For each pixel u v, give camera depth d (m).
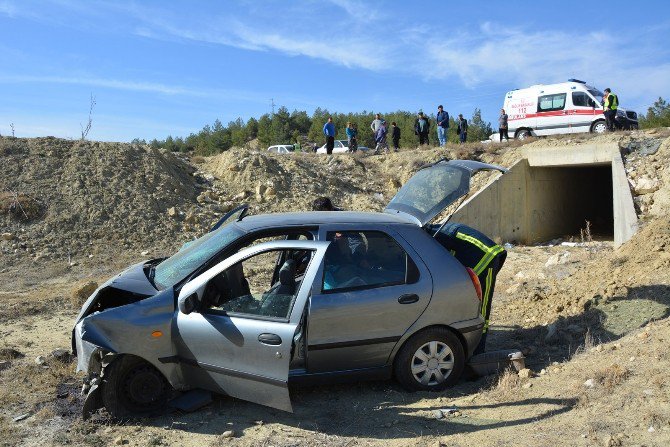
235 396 5.17
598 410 4.71
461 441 4.53
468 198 20.06
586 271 10.15
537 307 8.62
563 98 24.72
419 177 6.84
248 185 21.72
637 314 7.04
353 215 6.07
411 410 5.24
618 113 23.92
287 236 6.11
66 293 11.69
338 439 4.69
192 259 5.64
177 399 5.38
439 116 25.75
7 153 19.53
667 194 16.08
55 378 6.16
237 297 5.30
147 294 5.36
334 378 5.41
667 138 18.27
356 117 67.88
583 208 24.22
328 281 5.36
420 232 5.90
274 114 70.62
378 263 5.59
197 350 5.17
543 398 5.19
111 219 17.69
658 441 4.06
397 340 5.52
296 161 24.25
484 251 6.35
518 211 20.66
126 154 20.78
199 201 20.20
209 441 4.73
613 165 17.77
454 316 5.72
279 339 4.90
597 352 6.07
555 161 19.91
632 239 10.35
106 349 4.91
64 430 4.95
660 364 5.25
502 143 24.23
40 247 16.02
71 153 20.19
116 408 5.10
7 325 9.11
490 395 5.44
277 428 4.94
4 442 4.73
